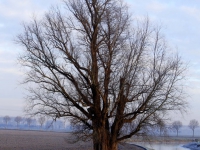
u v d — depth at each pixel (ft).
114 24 96.58
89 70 94.32
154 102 96.43
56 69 94.79
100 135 96.73
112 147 98.58
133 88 96.27
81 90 95.71
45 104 96.32
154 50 97.60
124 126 100.83
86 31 95.66
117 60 96.22
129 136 100.12
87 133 99.30
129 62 96.22
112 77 95.96
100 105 97.25
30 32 95.04
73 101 95.76
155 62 97.30
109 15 96.37
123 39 96.94
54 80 94.73
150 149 226.38
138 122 98.73
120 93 95.91
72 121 97.14
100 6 95.96
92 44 95.14
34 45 94.68
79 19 95.50
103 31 96.07
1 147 207.51
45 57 94.38
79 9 95.91
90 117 96.99
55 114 95.76
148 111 96.37
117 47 96.32
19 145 231.30
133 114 98.17
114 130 98.78
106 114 96.89
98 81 94.89
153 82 96.12
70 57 94.38
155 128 98.58
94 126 97.40
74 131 100.78
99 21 95.50
